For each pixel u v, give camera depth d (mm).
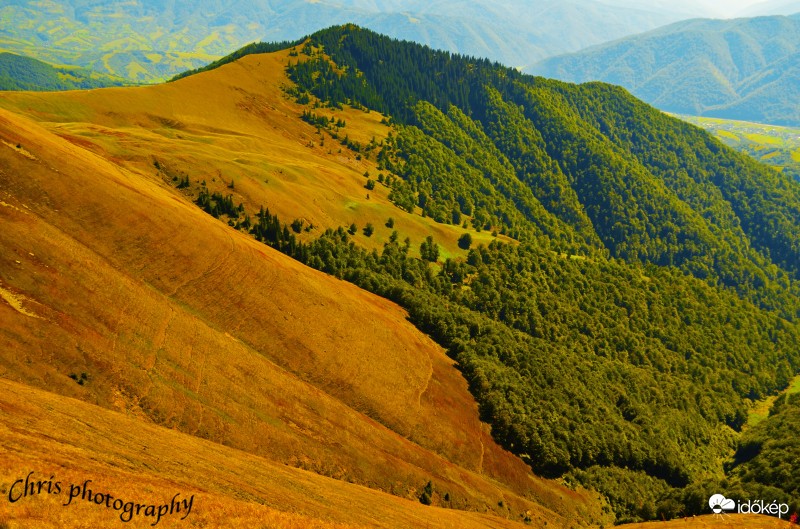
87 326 81750
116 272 97250
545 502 122250
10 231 88000
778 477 133250
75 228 101938
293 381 103062
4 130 110688
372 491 86562
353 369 118812
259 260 129375
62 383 70312
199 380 87250
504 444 132375
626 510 134875
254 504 47062
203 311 106250
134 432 60188
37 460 39312
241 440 81688
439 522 80812
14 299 76562
